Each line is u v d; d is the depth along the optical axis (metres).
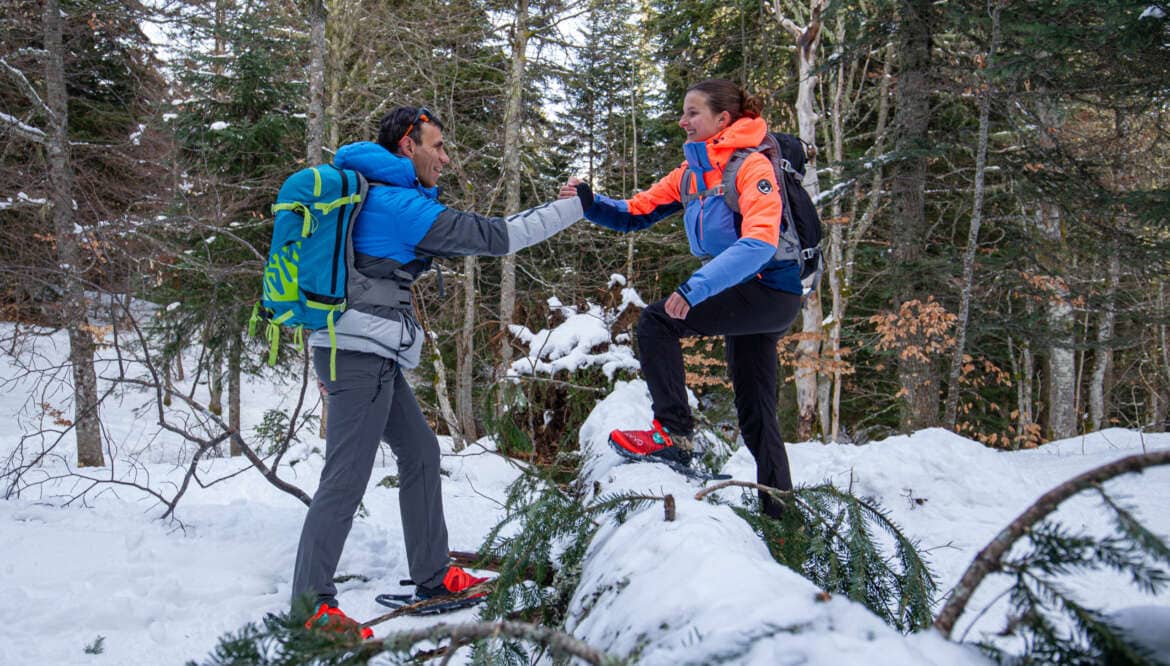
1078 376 18.00
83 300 5.88
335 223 2.26
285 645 1.03
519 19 12.25
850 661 0.76
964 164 12.42
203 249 10.20
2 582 2.49
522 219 2.44
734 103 2.41
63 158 8.15
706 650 0.85
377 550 3.15
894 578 1.79
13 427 11.22
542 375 5.30
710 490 1.74
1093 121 12.91
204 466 7.94
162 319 9.98
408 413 2.54
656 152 17.67
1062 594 0.83
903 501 4.20
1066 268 11.98
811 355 9.73
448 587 2.52
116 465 7.81
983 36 10.22
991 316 10.47
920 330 9.87
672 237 13.32
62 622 2.25
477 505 4.42
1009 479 4.32
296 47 13.34
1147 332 16.00
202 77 12.66
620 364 5.15
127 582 2.54
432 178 2.60
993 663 0.81
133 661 2.03
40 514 3.34
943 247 10.95
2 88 10.70
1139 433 7.19
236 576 2.75
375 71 13.30
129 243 7.09
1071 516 3.61
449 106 12.61
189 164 11.16
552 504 1.95
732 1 12.81
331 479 2.29
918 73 10.05
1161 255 9.24
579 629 1.29
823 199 10.15
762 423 2.45
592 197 2.65
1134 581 0.80
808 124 9.65
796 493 1.84
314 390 18.62
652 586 1.12
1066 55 8.31
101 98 12.48
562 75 13.23
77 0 10.43
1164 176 11.85
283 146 12.75
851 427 14.52
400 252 2.36
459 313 13.17
